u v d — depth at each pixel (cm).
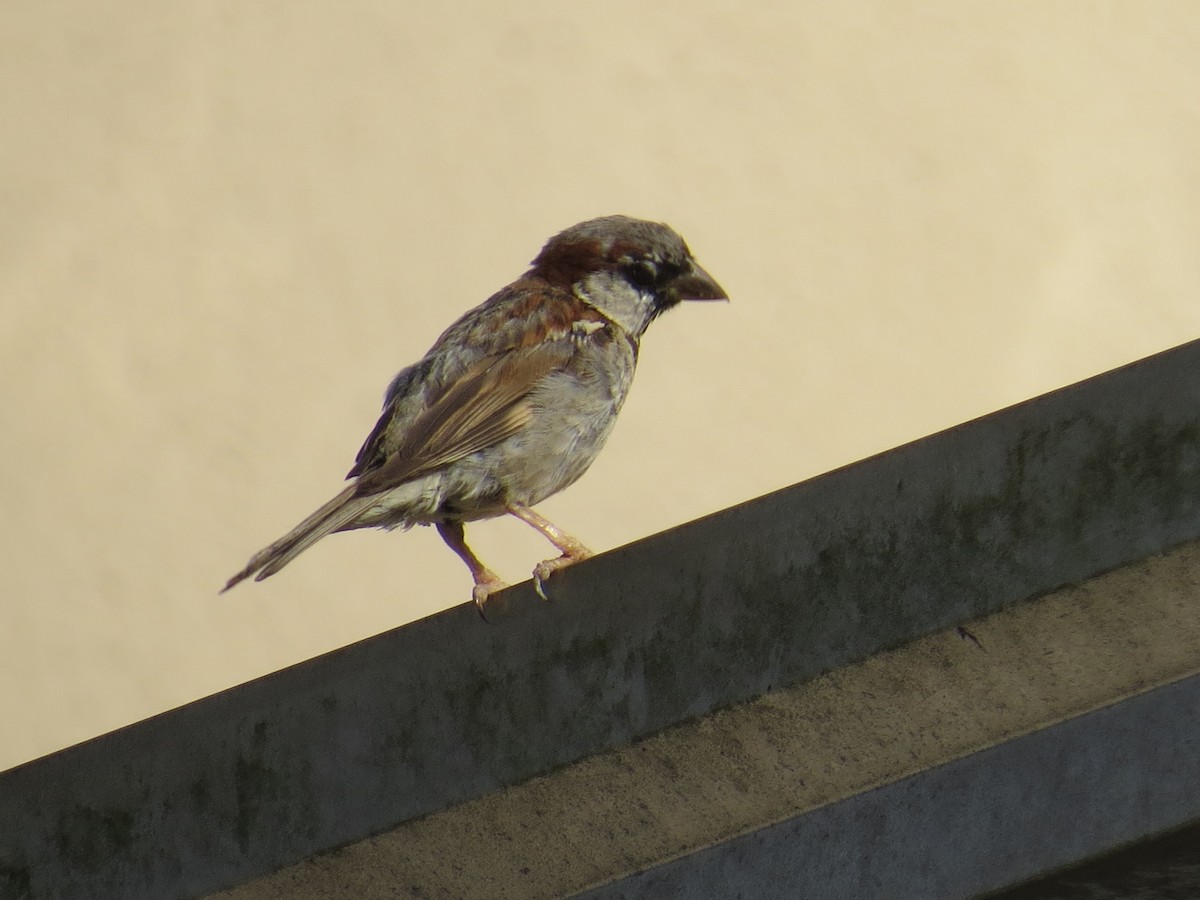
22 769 623
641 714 552
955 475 521
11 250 1417
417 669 575
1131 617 512
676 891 600
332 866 588
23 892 614
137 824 602
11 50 1501
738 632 544
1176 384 495
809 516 539
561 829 588
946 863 556
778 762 568
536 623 566
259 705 592
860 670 532
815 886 575
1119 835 530
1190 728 528
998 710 551
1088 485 504
